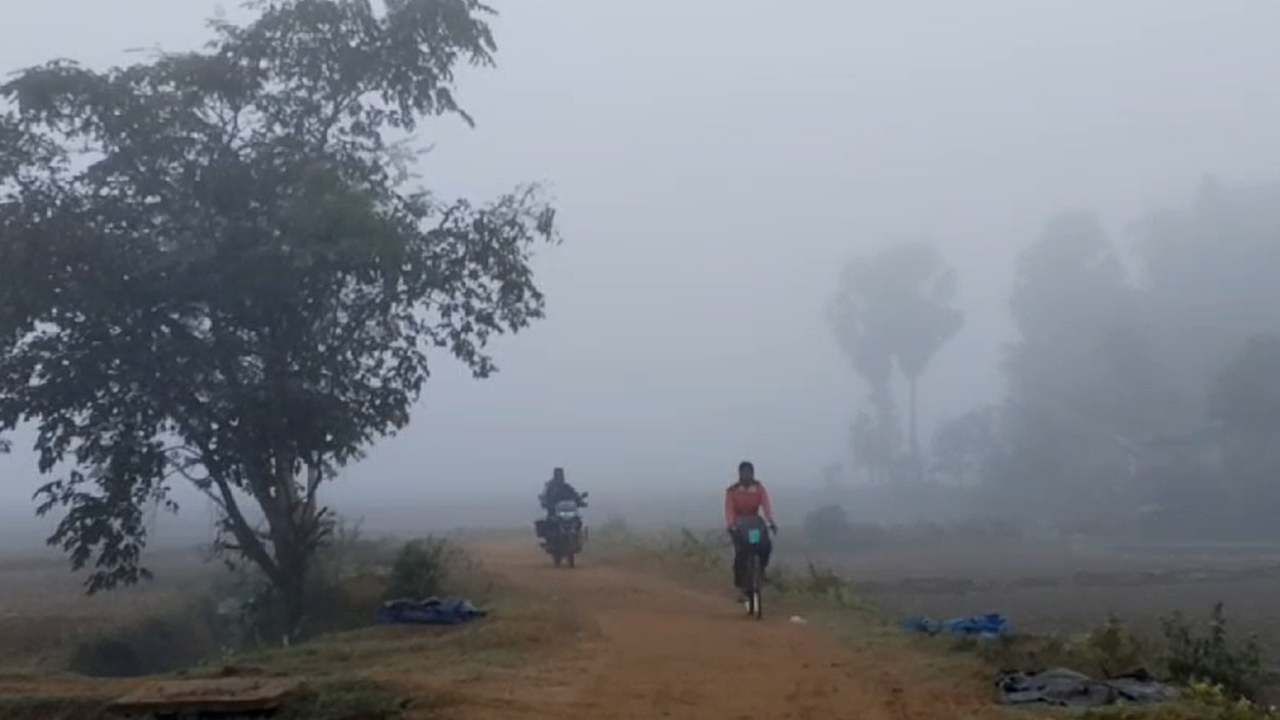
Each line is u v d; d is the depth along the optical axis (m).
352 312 24.86
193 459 24.69
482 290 25.73
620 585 25.78
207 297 23.70
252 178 24.31
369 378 25.12
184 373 23.97
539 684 13.53
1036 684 12.83
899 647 16.08
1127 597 31.27
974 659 14.70
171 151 24.11
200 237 23.94
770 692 13.12
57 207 23.52
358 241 22.94
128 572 24.55
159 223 24.33
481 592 23.41
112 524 24.30
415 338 25.42
